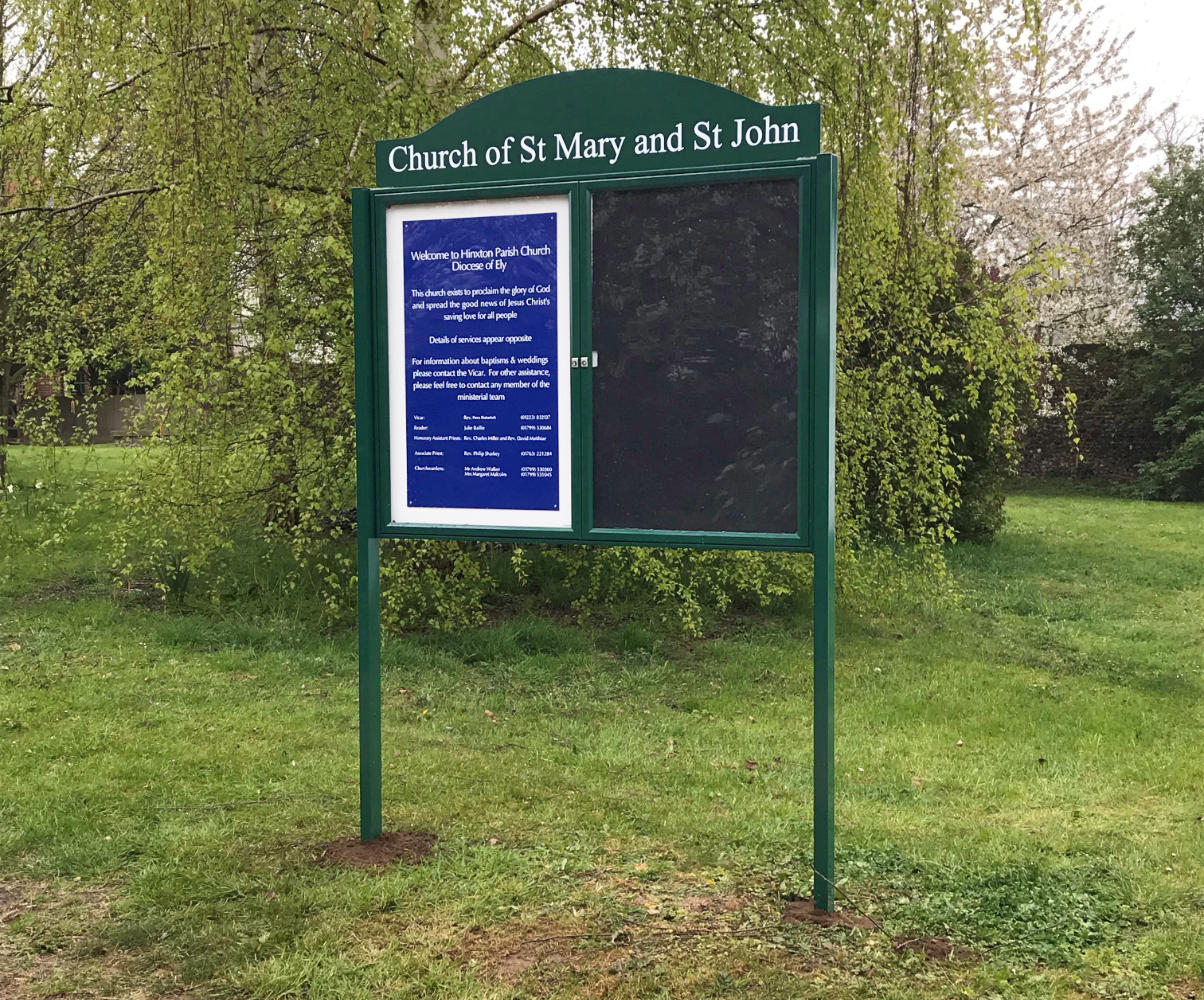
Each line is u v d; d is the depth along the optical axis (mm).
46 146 8602
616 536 3918
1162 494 23062
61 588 9875
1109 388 25031
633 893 3959
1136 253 24672
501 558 10305
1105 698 7508
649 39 9008
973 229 25531
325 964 3410
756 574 8977
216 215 7770
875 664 8383
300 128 8602
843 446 8461
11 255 9867
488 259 4043
